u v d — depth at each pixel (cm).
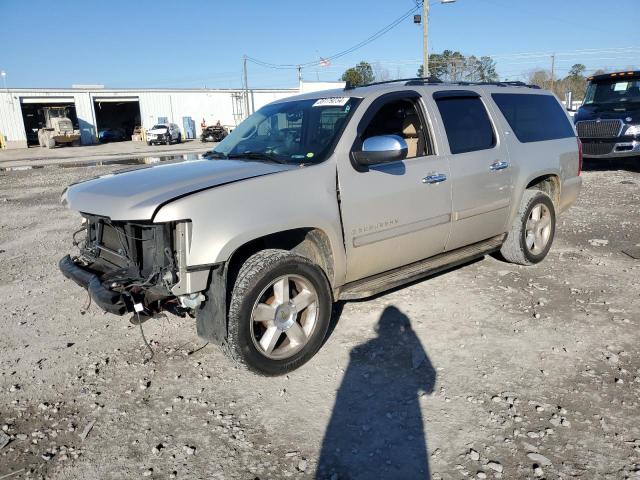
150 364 398
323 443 302
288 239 411
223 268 342
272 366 365
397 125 476
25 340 446
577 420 312
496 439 298
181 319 479
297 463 287
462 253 519
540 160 570
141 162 2489
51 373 389
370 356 398
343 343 420
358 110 423
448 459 284
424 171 450
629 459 279
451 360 388
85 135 5166
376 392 351
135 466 288
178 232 331
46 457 297
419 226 450
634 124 1276
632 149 1284
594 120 1343
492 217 526
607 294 505
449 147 476
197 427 321
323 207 382
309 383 365
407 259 459
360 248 412
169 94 5631
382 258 434
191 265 331
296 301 376
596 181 1234
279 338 385
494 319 454
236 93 5912
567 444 292
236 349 348
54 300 540
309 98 484
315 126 435
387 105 465
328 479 273
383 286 436
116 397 355
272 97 6159
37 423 330
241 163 417
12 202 1210
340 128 413
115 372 388
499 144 526
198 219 330
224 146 497
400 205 433
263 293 356
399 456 288
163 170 415
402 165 437
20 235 851
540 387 348
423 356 394
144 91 5484
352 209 402
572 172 628
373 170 416
